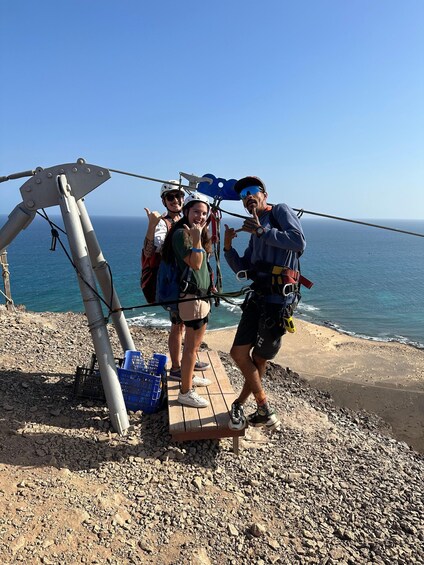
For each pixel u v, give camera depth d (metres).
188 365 4.46
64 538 3.09
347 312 32.06
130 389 4.95
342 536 3.71
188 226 4.16
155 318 26.95
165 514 3.55
